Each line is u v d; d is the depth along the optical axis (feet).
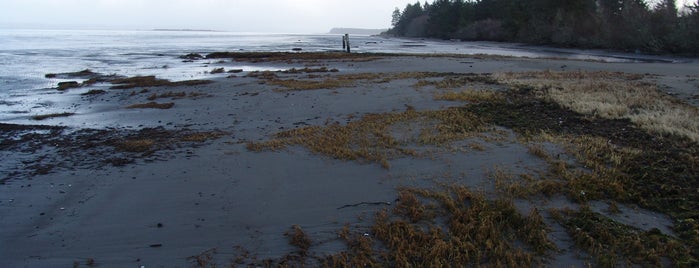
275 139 26.84
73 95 49.01
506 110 32.91
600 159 21.31
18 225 15.93
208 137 27.99
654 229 14.42
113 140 27.99
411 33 421.18
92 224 15.96
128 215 16.66
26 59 105.29
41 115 36.99
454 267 12.67
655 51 118.01
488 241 13.67
